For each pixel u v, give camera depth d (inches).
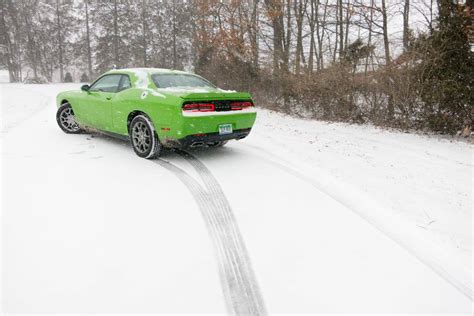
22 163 170.4
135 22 1771.7
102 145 216.4
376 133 319.6
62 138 232.2
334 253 103.6
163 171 169.0
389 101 349.4
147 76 195.6
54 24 1915.6
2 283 81.4
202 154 207.5
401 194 158.2
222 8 628.4
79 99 228.8
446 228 125.9
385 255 104.3
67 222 112.3
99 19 1766.7
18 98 557.3
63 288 80.7
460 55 298.2
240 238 109.0
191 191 144.7
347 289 87.0
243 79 547.5
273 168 185.6
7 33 1818.4
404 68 330.3
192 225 115.4
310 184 163.3
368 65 372.8
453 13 308.3
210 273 90.2
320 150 239.5
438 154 242.7
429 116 319.6
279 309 78.5
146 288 82.7
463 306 83.6
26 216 114.6
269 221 122.0
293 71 482.9
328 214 130.8
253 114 192.9
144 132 187.3
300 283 88.3
